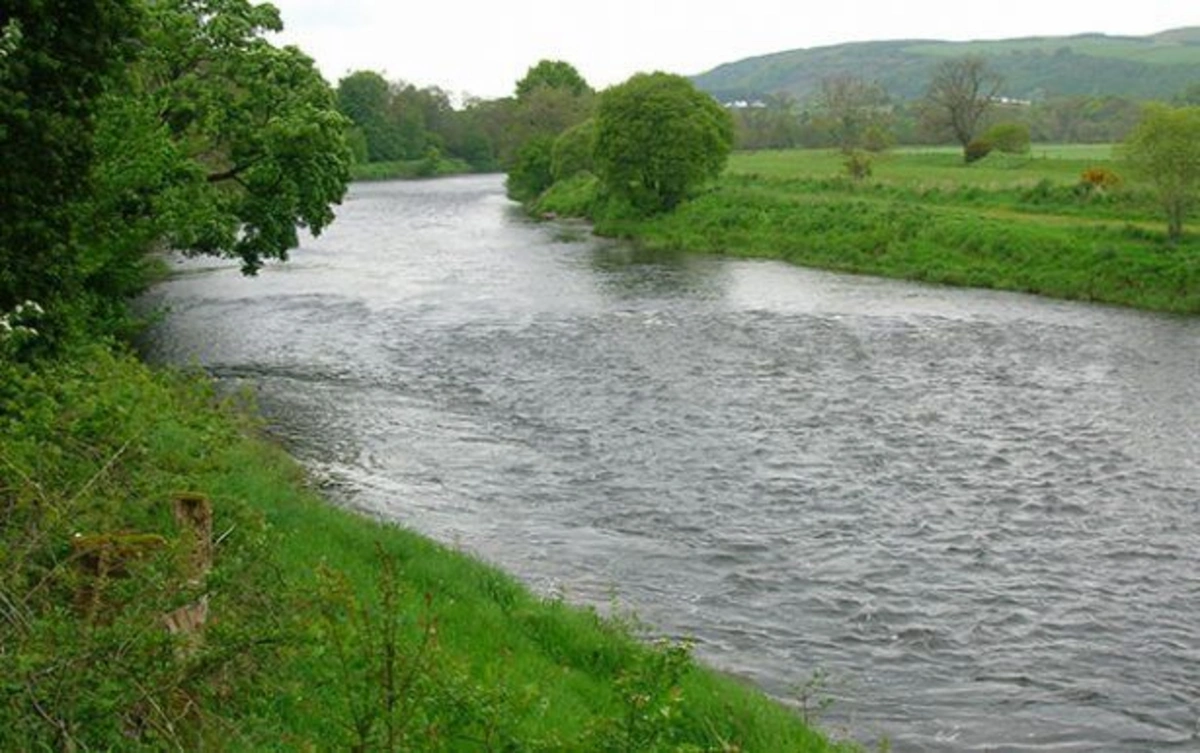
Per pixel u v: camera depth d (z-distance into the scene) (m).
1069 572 18.36
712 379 30.92
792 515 20.73
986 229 52.19
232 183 36.19
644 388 29.94
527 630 14.12
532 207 86.44
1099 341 36.25
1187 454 24.48
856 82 129.25
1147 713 14.18
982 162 84.88
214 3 34.09
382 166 140.62
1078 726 13.84
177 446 13.61
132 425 11.66
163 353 34.03
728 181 79.25
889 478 22.83
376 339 36.41
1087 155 92.19
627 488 22.08
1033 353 34.50
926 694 14.55
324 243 64.25
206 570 9.11
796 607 16.97
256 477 17.47
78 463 10.24
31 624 7.45
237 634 7.97
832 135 123.69
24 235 14.14
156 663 7.38
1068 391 29.89
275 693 9.23
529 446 24.84
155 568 8.50
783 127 138.00
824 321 39.41
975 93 106.31
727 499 21.52
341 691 9.41
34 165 14.29
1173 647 15.88
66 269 15.23
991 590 17.64
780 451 24.52
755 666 15.08
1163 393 29.69
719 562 18.56
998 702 14.38
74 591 8.65
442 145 155.25
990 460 24.05
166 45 31.53
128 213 23.75
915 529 20.11
